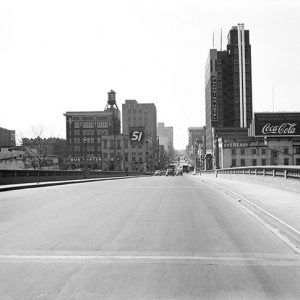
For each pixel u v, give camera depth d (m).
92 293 6.23
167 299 5.98
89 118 173.00
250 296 6.12
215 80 183.75
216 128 166.12
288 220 12.95
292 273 7.40
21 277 7.09
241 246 9.65
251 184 32.91
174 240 10.29
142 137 149.50
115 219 13.80
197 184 38.50
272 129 118.12
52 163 113.19
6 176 33.47
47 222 13.17
